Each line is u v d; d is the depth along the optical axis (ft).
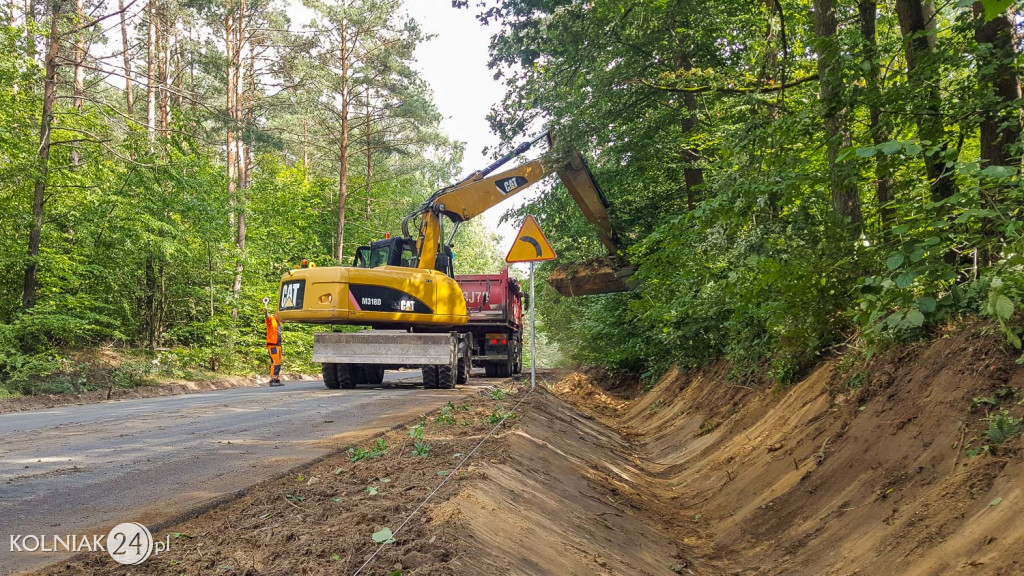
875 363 22.09
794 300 24.84
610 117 54.03
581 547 15.47
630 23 48.19
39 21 59.72
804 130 22.67
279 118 147.23
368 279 49.52
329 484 16.35
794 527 18.80
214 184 75.77
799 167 23.58
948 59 19.65
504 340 73.92
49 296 59.16
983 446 14.96
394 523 12.65
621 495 24.17
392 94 115.55
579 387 66.23
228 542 12.18
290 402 39.83
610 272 58.23
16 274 59.36
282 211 104.01
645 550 18.33
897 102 20.36
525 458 20.90
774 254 24.18
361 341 50.01
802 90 37.50
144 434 27.14
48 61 57.47
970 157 25.77
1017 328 16.28
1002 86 19.80
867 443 19.15
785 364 29.07
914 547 14.07
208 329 75.00
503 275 72.59
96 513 15.26
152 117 84.23
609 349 63.93
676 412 43.04
